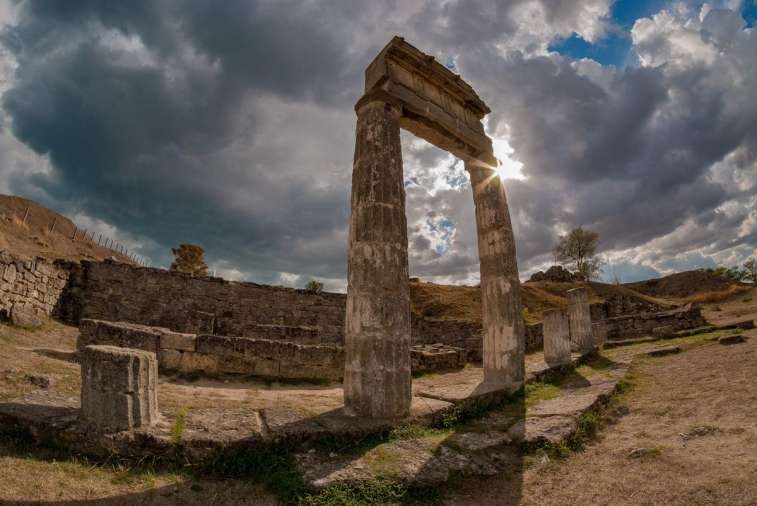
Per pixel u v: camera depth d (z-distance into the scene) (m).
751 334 13.48
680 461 5.32
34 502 3.90
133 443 5.05
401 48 9.94
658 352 12.75
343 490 4.78
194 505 4.37
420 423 7.12
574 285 42.62
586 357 13.34
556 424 6.89
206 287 19.69
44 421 5.17
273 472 5.10
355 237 8.09
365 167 8.51
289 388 10.95
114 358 5.29
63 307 16.55
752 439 5.57
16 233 40.28
